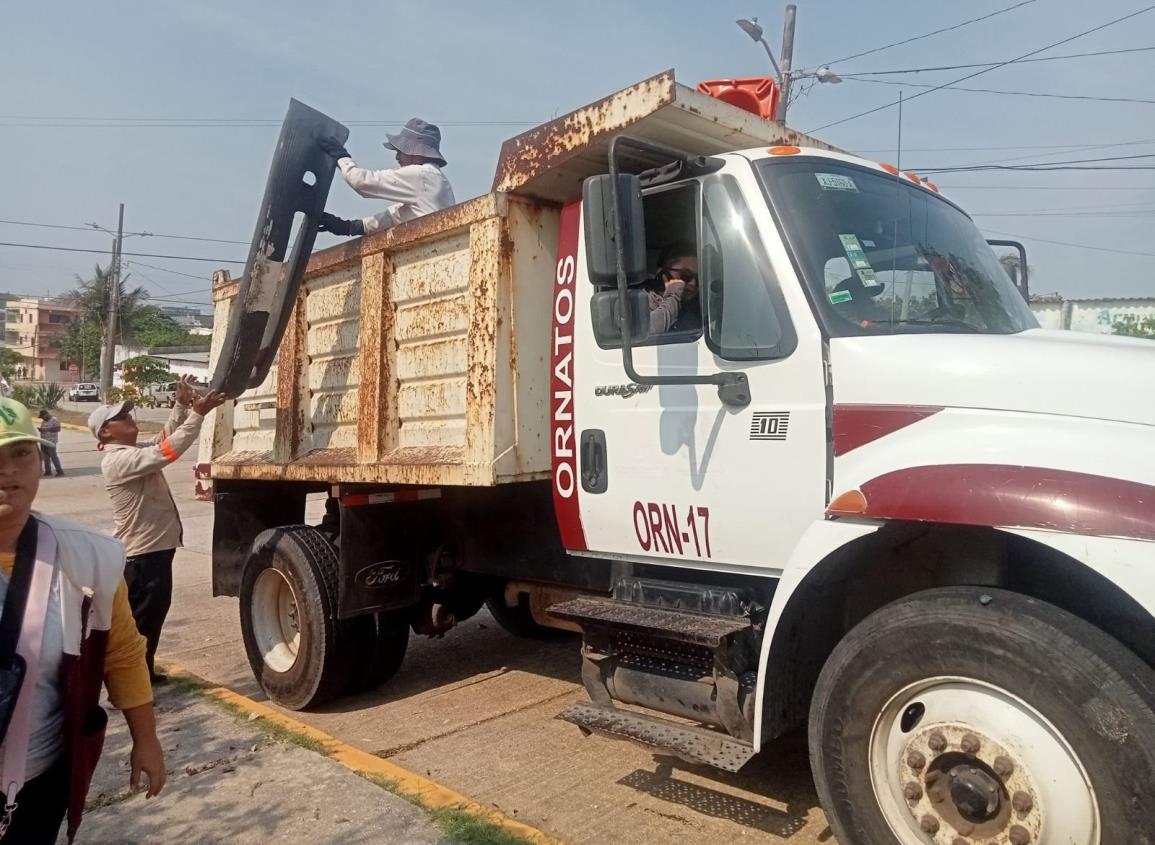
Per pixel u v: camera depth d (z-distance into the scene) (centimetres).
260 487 657
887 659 293
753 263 361
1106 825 250
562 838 375
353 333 529
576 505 420
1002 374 301
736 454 358
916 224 402
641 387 392
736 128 404
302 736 476
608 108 396
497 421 428
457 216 449
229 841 372
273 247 520
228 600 871
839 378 332
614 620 374
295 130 519
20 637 236
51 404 5319
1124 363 287
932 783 287
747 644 358
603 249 346
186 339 8188
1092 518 261
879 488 304
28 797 250
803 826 382
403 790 411
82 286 6706
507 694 568
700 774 436
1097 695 253
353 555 521
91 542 256
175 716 518
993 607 276
